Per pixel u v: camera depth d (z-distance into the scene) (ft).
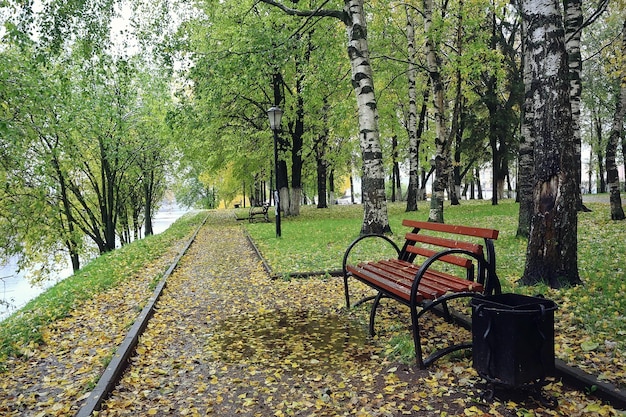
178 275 33.55
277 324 20.02
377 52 72.74
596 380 11.41
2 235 66.13
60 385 14.26
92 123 59.72
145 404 12.82
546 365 11.31
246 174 94.32
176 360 16.14
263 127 79.82
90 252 98.94
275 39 43.70
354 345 16.71
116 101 64.95
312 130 84.07
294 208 87.61
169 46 42.68
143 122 82.23
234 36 57.72
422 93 93.15
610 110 110.52
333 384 13.50
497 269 24.90
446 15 60.03
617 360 12.43
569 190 19.40
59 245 90.12
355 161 121.19
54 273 94.22
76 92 53.47
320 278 28.19
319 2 62.03
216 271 34.58
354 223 63.00
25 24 30.83
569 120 19.29
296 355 16.08
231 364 15.66
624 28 46.24
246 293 26.27
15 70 37.99
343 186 224.53
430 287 14.71
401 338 16.38
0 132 35.01
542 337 11.16
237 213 126.82
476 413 11.02
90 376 14.53
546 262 19.74
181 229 82.33
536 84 19.47
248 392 13.34
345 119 67.46
